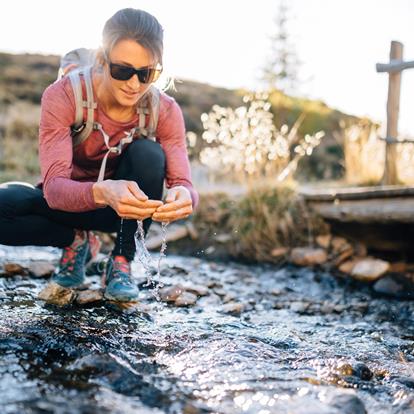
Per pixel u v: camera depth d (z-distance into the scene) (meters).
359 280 3.65
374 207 3.89
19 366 1.56
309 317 2.72
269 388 1.53
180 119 2.32
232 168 5.59
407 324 2.69
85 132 2.14
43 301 2.36
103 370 1.55
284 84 15.52
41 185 2.38
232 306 2.67
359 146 6.36
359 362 1.79
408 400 1.53
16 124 9.67
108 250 4.09
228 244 4.52
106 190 1.84
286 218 4.45
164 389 1.47
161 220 1.90
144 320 2.23
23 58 17.66
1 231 2.24
